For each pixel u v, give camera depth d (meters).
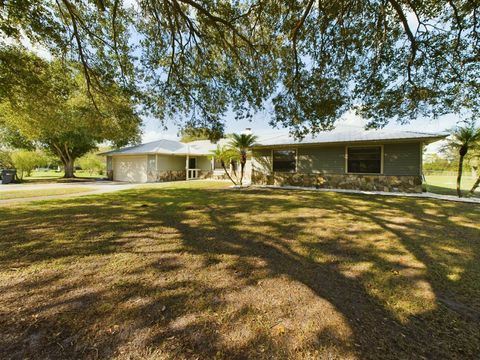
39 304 1.81
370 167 10.37
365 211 5.85
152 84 6.95
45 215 5.15
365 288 2.16
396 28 5.29
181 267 2.55
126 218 4.91
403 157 9.66
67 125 8.67
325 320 1.68
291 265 2.66
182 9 5.39
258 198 8.15
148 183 15.05
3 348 1.36
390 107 6.66
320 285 2.21
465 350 1.42
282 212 5.69
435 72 5.84
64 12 5.52
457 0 4.96
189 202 7.17
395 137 9.37
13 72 5.89
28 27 5.35
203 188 11.71
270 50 5.89
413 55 5.47
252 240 3.55
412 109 6.64
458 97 6.16
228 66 6.51
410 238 3.70
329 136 11.41
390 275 2.43
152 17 5.55
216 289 2.10
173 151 17.36
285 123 7.30
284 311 1.78
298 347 1.42
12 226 4.20
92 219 4.80
